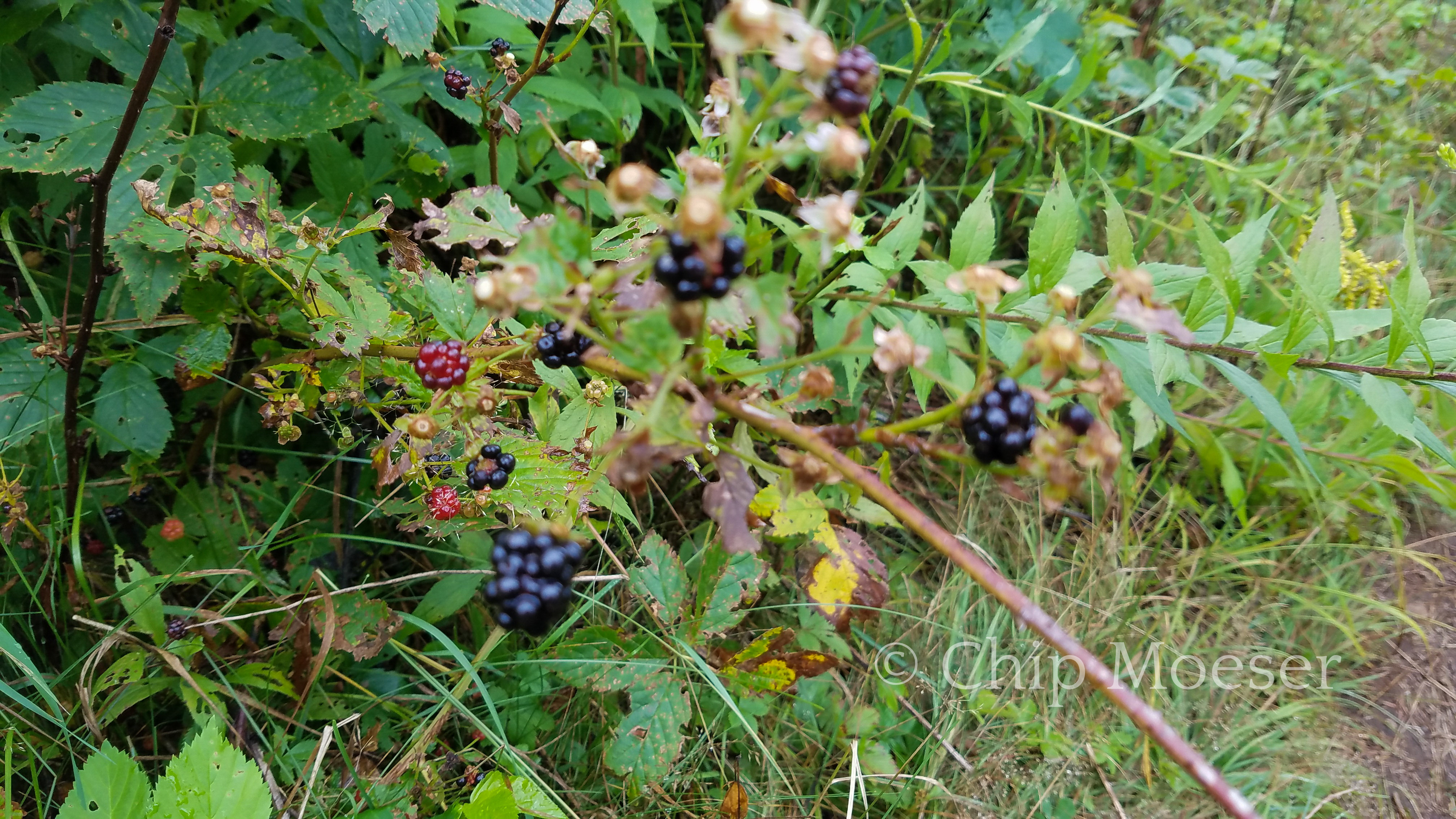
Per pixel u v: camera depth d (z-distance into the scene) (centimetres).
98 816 25
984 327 16
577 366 22
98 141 29
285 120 31
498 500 25
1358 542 50
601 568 38
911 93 38
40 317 35
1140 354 33
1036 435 15
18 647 26
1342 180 61
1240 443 51
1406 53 74
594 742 36
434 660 35
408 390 26
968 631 43
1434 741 44
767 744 37
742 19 12
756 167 16
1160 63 58
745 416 16
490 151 31
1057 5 49
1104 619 43
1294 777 41
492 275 14
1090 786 40
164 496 36
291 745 32
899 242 32
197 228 25
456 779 31
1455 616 49
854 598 32
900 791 37
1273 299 49
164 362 34
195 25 33
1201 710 43
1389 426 29
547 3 28
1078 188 50
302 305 26
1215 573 47
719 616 32
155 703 33
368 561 37
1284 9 72
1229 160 59
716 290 13
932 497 46
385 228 26
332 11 36
